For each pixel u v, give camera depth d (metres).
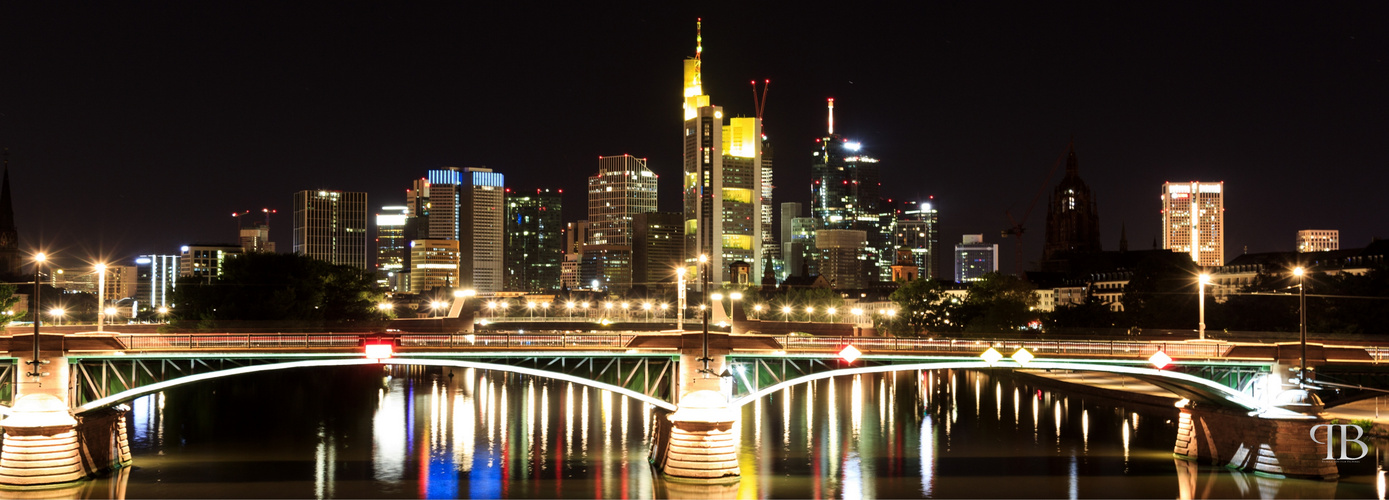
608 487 102.94
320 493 100.00
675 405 100.00
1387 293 184.00
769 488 103.69
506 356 97.25
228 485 102.56
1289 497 99.25
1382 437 123.88
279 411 161.88
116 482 103.00
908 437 137.12
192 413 157.88
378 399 180.25
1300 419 107.50
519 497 98.56
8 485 93.94
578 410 164.50
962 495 100.81
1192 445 120.94
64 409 94.69
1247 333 170.25
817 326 195.62
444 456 121.00
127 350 95.06
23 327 175.25
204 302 198.12
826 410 165.88
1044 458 120.56
